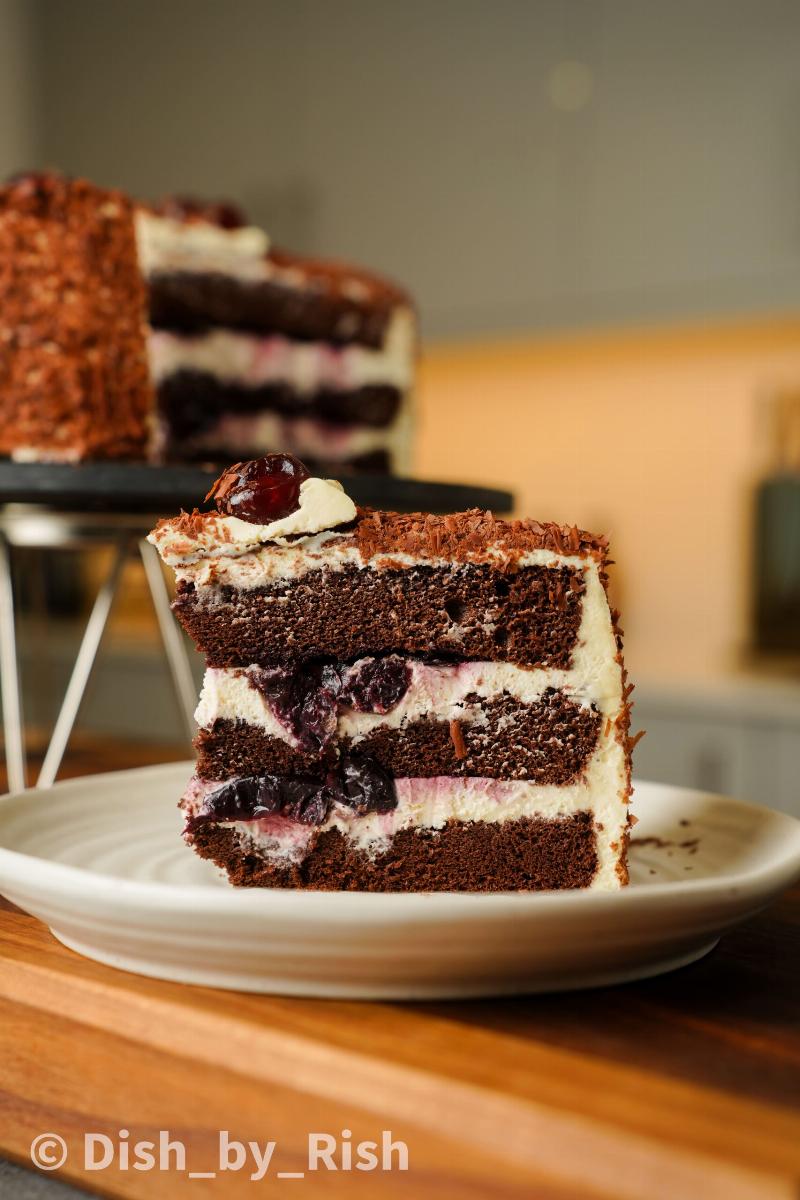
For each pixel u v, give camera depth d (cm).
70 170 185
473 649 51
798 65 125
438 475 180
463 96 148
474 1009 43
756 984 45
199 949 43
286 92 162
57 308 73
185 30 171
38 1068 44
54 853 51
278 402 102
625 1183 37
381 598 51
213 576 51
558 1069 40
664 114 134
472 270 149
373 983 43
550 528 51
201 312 96
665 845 54
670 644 158
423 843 51
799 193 125
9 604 68
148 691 159
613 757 51
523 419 172
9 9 186
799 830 51
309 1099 40
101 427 75
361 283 106
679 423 159
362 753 52
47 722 94
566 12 139
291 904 41
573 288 142
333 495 50
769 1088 39
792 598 147
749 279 129
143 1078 43
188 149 172
